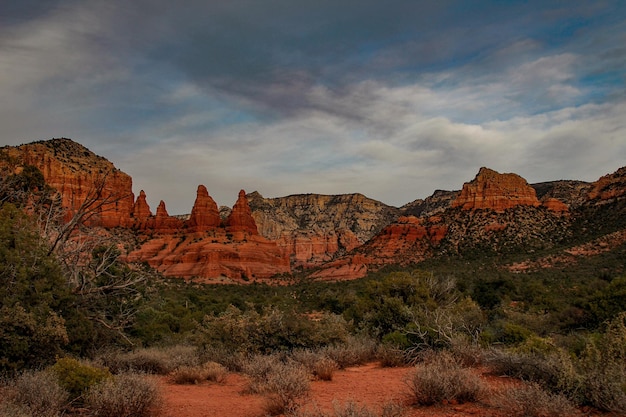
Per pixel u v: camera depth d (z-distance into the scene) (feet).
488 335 54.75
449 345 49.44
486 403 26.96
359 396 31.50
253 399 33.88
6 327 35.91
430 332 53.62
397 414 23.24
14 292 39.45
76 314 46.09
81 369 29.81
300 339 53.62
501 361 36.35
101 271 54.80
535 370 31.58
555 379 28.35
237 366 50.52
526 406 23.89
